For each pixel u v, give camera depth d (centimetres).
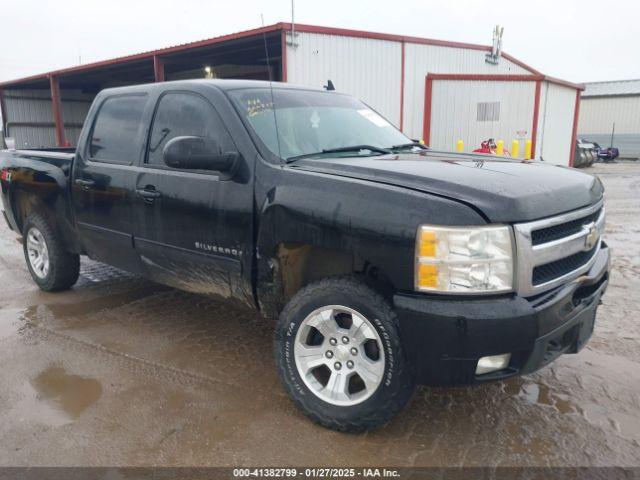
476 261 254
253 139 337
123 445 286
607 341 416
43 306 500
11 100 2809
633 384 350
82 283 570
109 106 448
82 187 452
